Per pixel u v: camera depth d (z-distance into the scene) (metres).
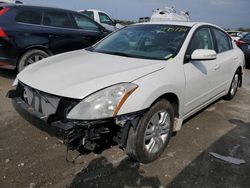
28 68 3.32
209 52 3.26
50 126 2.49
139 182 2.59
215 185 2.61
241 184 2.64
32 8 5.84
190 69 3.35
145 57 3.30
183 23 3.92
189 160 3.01
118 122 2.43
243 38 9.83
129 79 2.63
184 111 3.38
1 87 5.24
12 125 3.59
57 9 6.26
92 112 2.36
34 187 2.44
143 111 2.57
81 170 2.72
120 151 3.09
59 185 2.49
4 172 2.62
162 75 2.89
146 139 2.79
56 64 3.20
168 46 3.44
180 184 2.59
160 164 2.90
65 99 2.48
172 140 3.46
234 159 3.08
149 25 4.06
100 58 3.32
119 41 3.89
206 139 3.56
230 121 4.25
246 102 5.33
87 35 6.71
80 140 2.38
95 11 11.72
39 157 2.90
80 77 2.69
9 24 5.45
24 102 2.94
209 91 3.98
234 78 5.16
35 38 5.72
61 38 6.18
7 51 5.43
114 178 2.63
